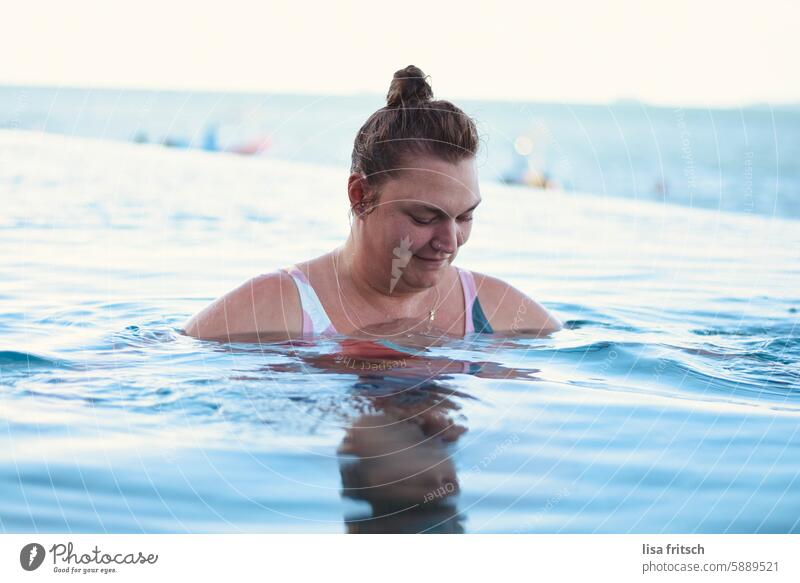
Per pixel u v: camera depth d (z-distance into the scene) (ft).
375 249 7.89
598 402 7.28
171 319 9.95
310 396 6.93
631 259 15.99
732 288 13.42
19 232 16.14
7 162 25.91
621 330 10.14
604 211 22.90
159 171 26.40
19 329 9.18
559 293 12.78
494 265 15.07
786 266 15.51
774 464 6.26
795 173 32.89
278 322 8.49
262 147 33.40
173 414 6.57
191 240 16.11
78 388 7.13
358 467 5.87
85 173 24.75
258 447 6.11
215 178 25.49
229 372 7.47
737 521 5.50
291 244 15.94
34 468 5.79
